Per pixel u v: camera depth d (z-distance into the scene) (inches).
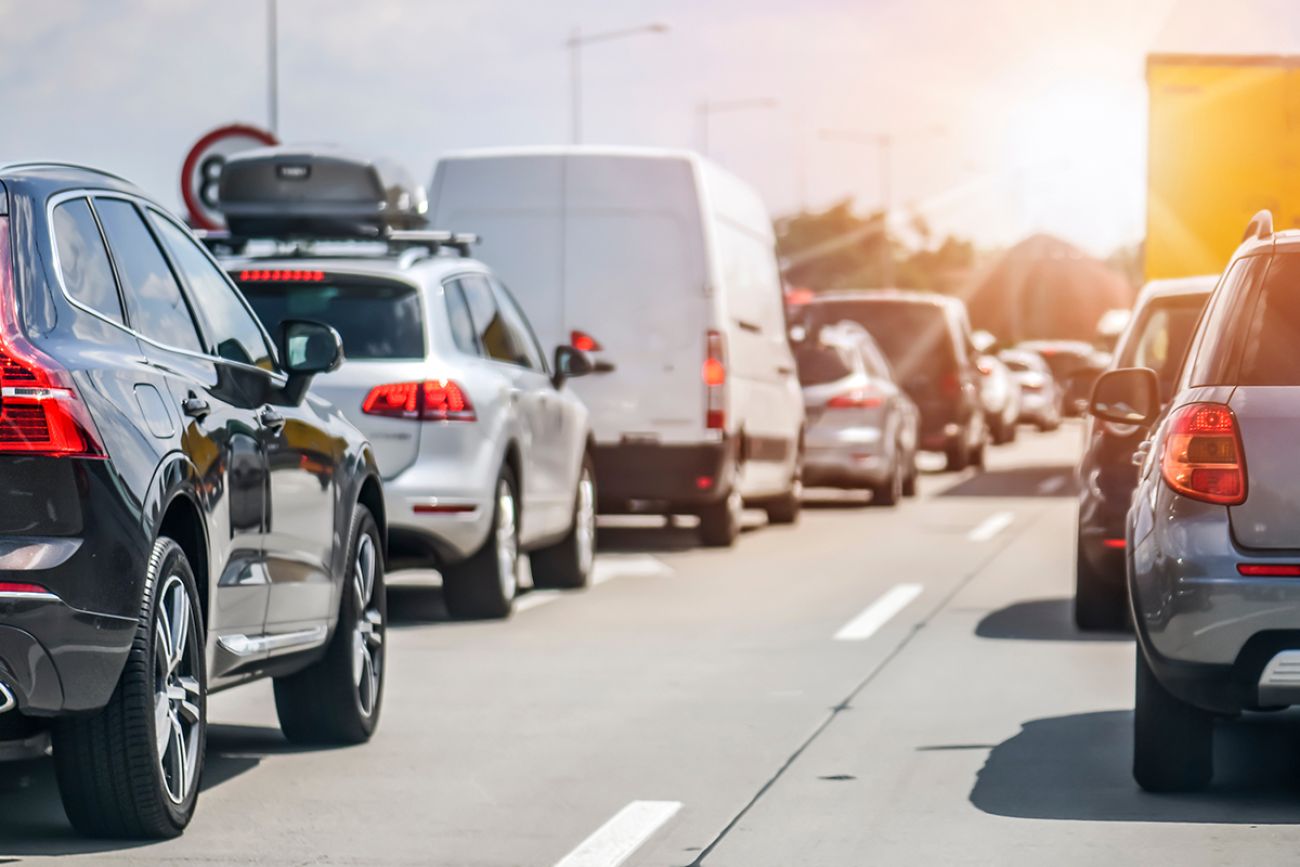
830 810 388.2
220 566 374.3
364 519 465.7
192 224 992.2
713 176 955.3
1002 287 7839.6
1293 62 780.0
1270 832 365.7
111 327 351.6
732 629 666.2
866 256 7071.9
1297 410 370.9
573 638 643.5
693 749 452.1
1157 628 374.3
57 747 341.4
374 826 374.3
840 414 1234.6
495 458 673.6
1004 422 2246.6
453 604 688.4
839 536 1049.5
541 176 928.9
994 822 376.2
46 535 319.9
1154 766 397.4
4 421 319.6
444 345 669.3
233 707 514.9
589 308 925.2
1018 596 764.6
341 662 450.3
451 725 483.8
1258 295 382.0
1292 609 362.9
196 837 362.3
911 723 485.7
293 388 428.8
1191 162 788.6
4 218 335.3
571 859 349.1
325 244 711.1
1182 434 377.4
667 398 922.7
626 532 1093.1
